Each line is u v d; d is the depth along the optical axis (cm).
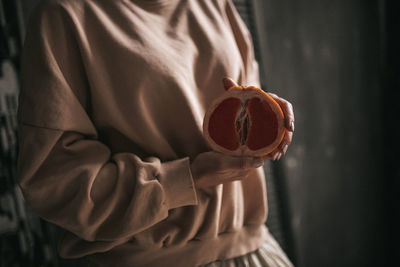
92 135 54
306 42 167
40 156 49
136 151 55
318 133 173
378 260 196
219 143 47
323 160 176
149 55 52
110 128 55
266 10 155
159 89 53
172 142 56
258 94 46
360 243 189
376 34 187
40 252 108
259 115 46
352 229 186
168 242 54
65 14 51
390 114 192
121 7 55
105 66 52
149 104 53
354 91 183
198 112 55
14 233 105
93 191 50
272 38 157
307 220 172
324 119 175
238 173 50
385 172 196
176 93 53
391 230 197
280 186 154
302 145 169
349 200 185
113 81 52
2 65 105
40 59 50
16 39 108
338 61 177
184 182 50
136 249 53
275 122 45
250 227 62
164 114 54
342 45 178
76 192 49
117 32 53
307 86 168
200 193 54
